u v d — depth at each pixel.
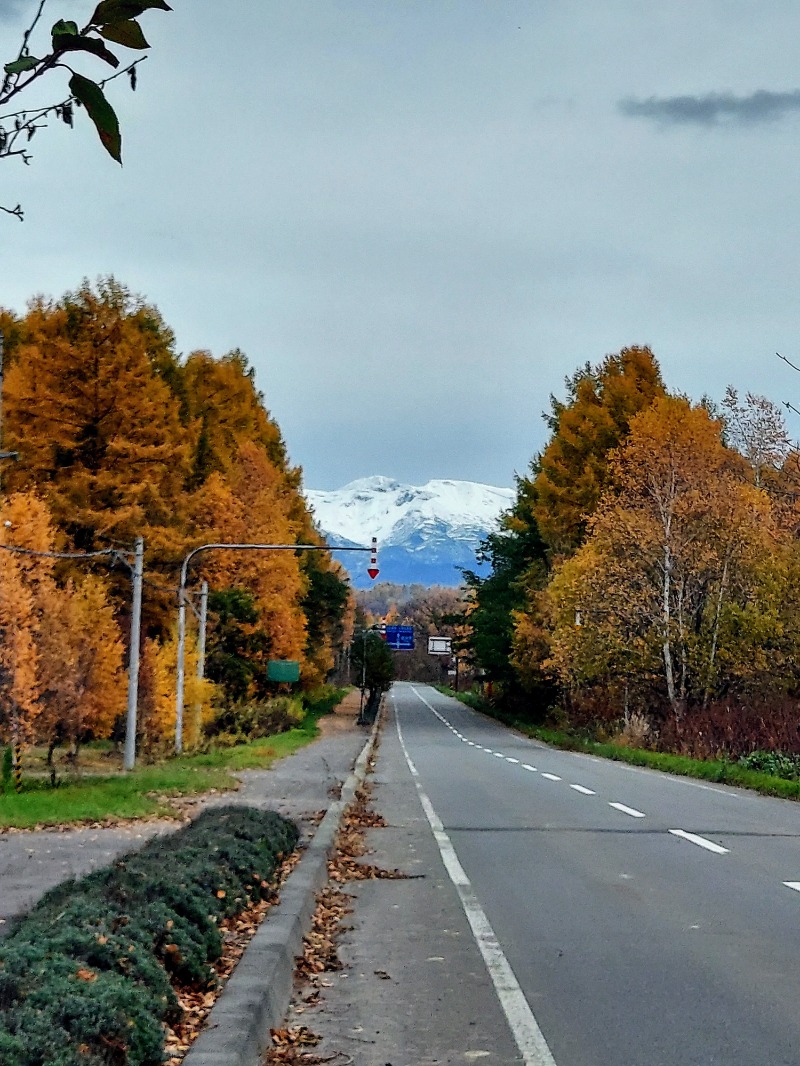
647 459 42.22
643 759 35.44
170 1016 6.00
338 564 93.88
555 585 43.94
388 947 9.06
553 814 19.23
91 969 5.63
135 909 7.20
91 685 29.30
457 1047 6.46
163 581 43.50
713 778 28.14
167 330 53.19
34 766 34.72
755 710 35.12
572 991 7.65
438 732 65.69
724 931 9.56
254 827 12.11
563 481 55.84
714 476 42.09
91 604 30.50
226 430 61.53
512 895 11.36
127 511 40.56
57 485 40.94
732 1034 6.64
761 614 38.94
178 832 11.56
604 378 57.75
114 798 22.02
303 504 74.31
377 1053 6.35
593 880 12.24
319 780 27.20
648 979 7.96
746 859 13.76
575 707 54.25
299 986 7.84
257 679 63.06
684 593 41.66
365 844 15.44
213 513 52.44
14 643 26.97
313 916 10.24
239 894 9.28
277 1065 6.10
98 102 2.85
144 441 42.53
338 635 105.56
